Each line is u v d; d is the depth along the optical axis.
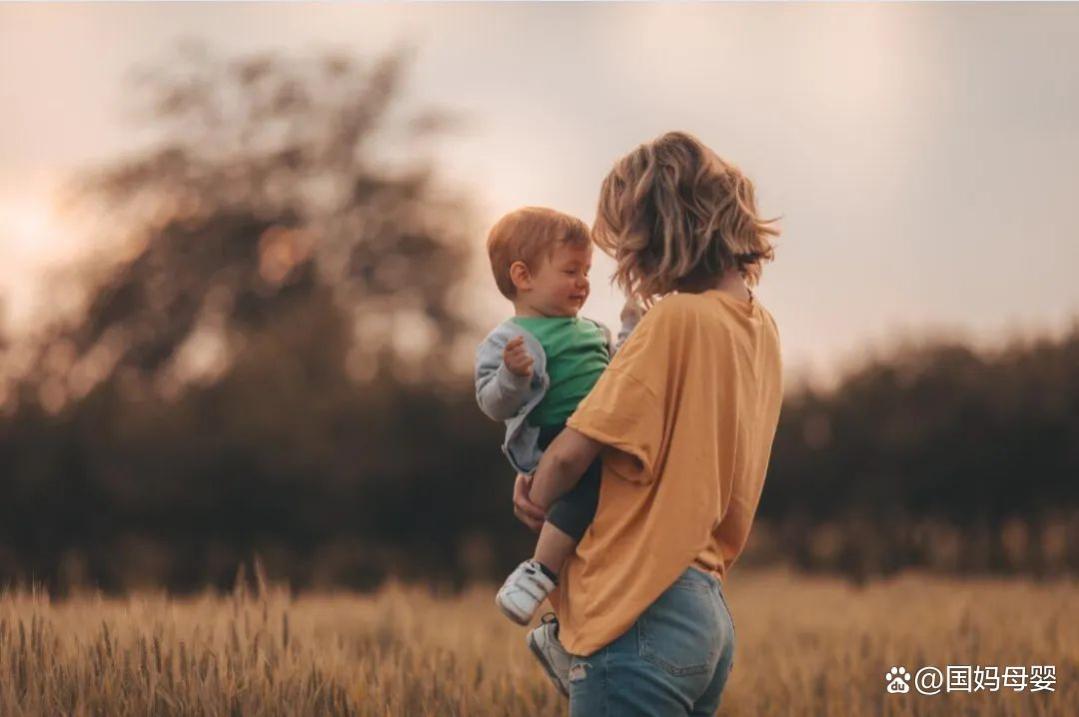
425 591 16.05
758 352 3.77
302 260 39.66
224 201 39.53
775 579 19.56
